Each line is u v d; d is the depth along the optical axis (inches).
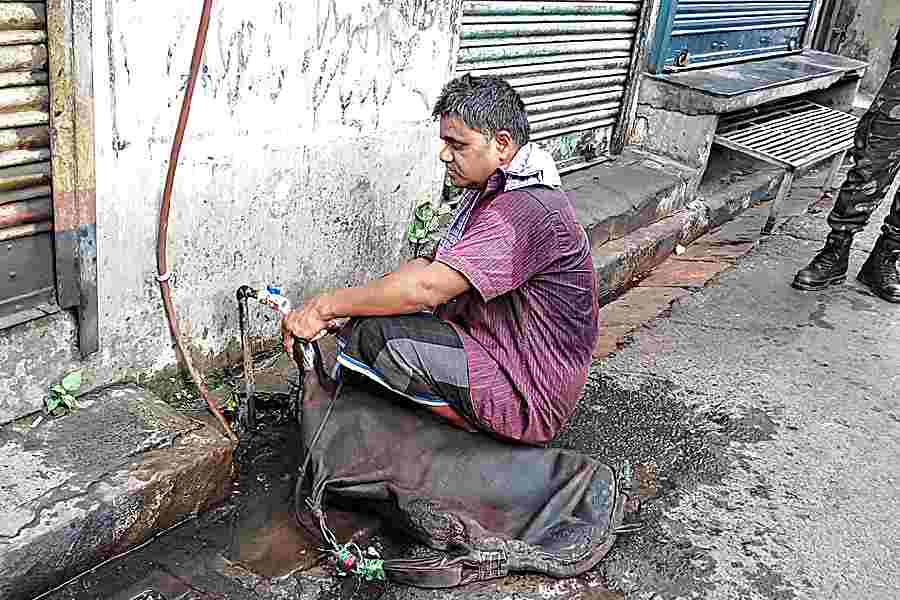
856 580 102.9
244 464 111.8
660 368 149.1
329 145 129.7
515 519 100.3
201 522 101.7
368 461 99.9
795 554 106.3
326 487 100.7
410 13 135.4
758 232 225.6
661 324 166.2
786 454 127.5
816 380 149.9
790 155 215.8
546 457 104.0
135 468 95.3
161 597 90.0
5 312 95.8
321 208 133.1
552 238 95.1
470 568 94.5
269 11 112.3
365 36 128.6
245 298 111.6
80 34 90.3
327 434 101.4
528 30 170.9
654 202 199.6
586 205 182.5
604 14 194.2
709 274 194.2
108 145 98.9
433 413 101.9
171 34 101.3
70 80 91.0
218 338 125.1
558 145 198.8
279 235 127.6
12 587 83.2
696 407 138.0
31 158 91.1
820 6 299.9
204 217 114.8
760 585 100.4
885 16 333.7
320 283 139.1
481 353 99.7
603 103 209.5
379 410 101.6
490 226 93.2
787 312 176.1
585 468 104.9
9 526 85.0
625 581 98.8
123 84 98.0
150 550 96.3
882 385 150.4
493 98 92.8
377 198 143.5
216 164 113.2
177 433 102.8
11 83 86.4
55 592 88.4
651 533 107.3
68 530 86.7
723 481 119.8
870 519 114.5
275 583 93.7
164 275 109.4
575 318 100.7
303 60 119.7
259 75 114.3
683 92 211.9
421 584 93.9
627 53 210.1
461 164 96.4
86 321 103.5
